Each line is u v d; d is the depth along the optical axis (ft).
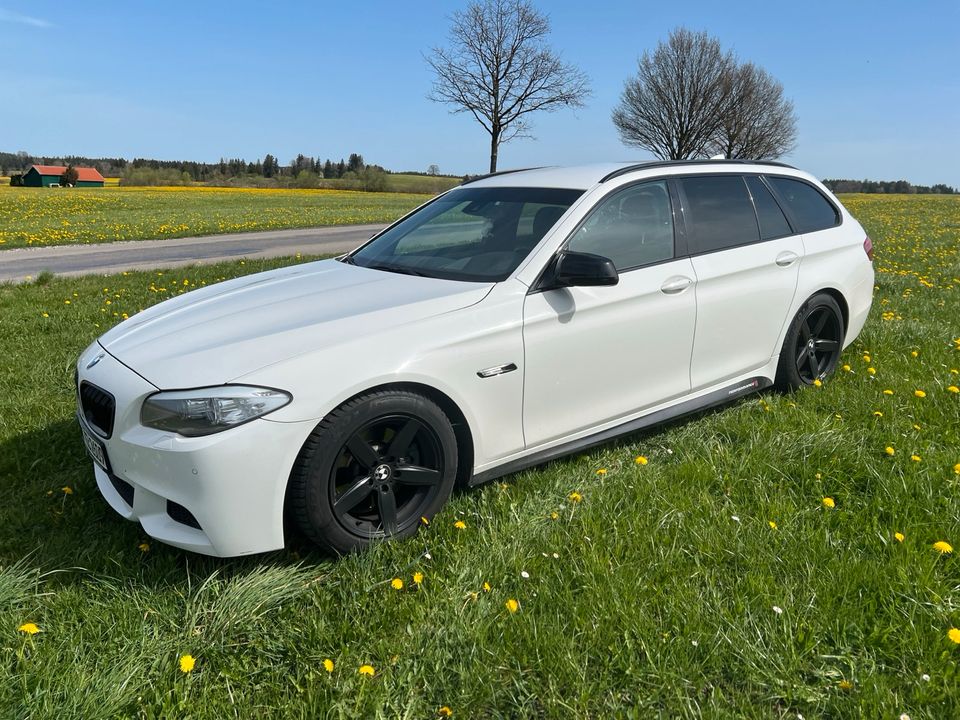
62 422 14.51
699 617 8.32
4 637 8.14
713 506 10.82
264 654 8.01
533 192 13.14
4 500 11.62
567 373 11.65
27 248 54.75
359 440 9.59
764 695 7.33
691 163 14.44
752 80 172.86
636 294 12.32
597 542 9.89
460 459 11.11
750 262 14.28
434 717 7.18
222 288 12.93
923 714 7.00
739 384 14.79
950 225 74.95
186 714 7.20
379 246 14.06
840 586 8.80
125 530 10.48
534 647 7.89
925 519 10.40
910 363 17.69
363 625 8.32
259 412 8.86
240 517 8.90
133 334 10.84
